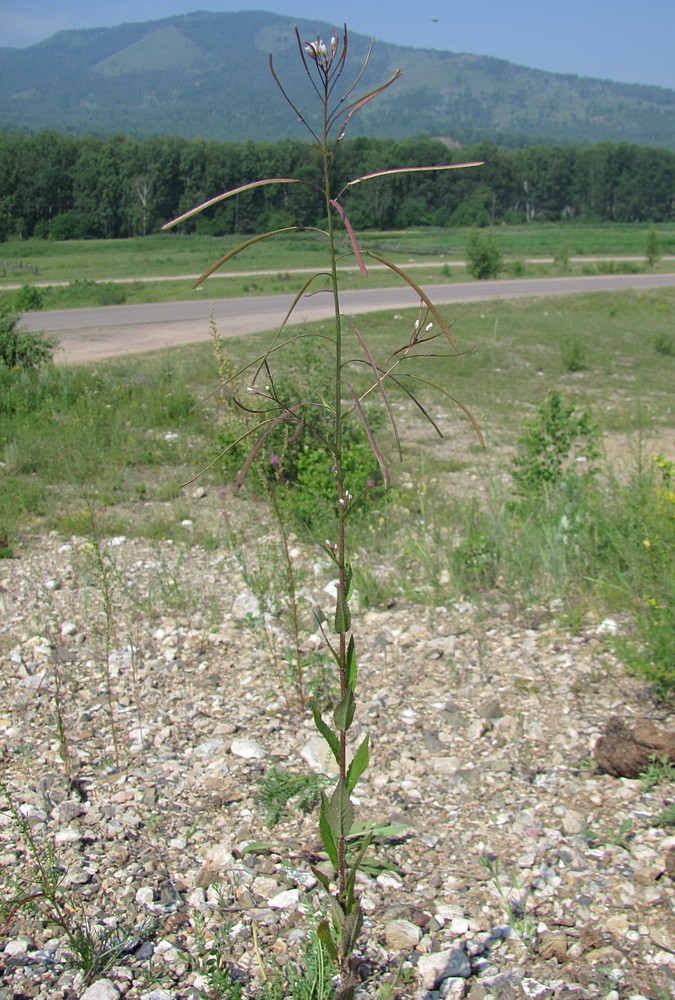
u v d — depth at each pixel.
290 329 21.86
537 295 33.56
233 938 2.70
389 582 5.78
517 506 6.66
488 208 113.62
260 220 91.31
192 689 4.48
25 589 6.07
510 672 4.43
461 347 19.64
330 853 2.14
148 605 5.58
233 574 6.31
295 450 7.98
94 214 93.56
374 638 5.00
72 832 3.24
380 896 2.89
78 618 5.49
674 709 3.93
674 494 5.29
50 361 14.42
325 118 1.70
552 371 18.23
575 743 3.73
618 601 4.97
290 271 48.97
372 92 1.66
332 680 4.41
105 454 9.96
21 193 92.81
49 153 94.44
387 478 1.65
